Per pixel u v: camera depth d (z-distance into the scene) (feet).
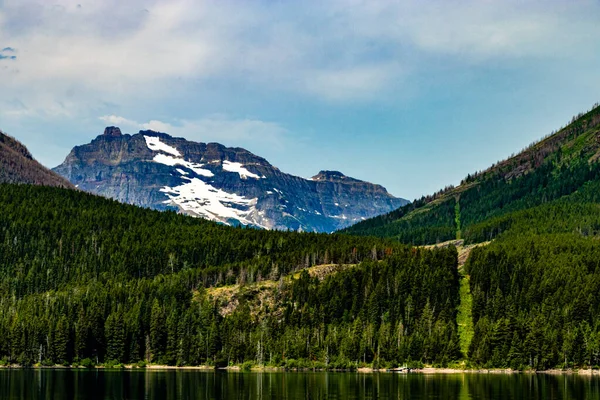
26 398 626.64
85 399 622.54
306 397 636.48
